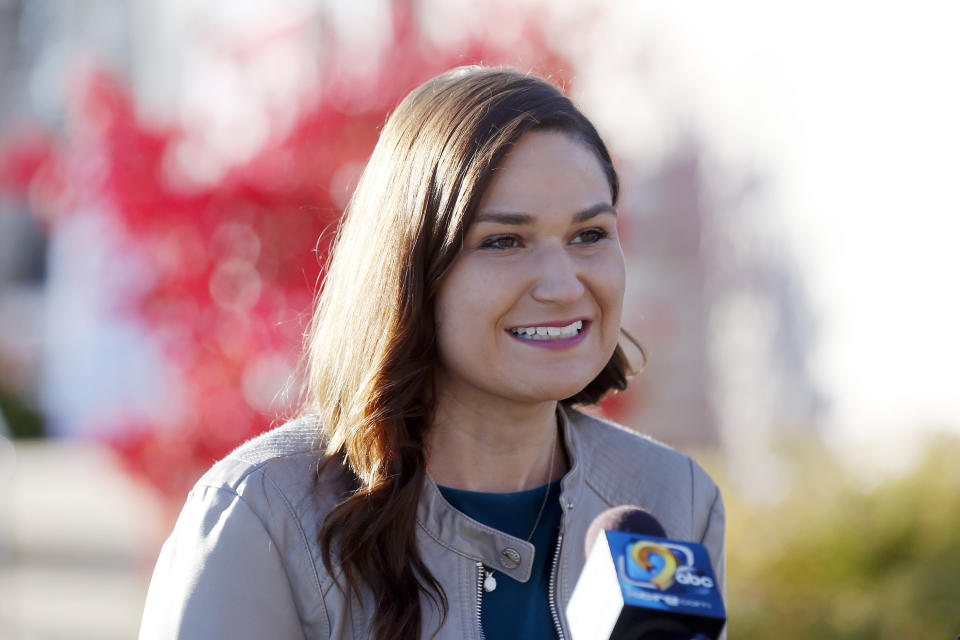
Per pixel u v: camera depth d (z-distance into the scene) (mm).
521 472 6199
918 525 12984
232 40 15820
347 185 12898
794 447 14859
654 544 5109
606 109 18203
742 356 19422
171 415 13008
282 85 14336
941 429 14820
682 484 6746
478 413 6039
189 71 20891
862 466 14047
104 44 28562
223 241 12867
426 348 5781
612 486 6535
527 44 13789
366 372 5789
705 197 19656
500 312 5602
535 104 5676
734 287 19469
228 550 5500
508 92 5707
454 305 5664
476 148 5547
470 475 6113
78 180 13477
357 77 13289
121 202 13000
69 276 29906
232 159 13102
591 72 14836
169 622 5406
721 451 19422
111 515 24625
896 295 16500
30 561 21203
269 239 12805
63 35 31797
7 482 23578
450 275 5672
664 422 20172
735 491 14688
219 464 5883
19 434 33188
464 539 5848
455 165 5562
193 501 5746
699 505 6777
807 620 12695
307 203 12828
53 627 17391
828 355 17734
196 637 5332
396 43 13531
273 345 12625
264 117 13359
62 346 30750
